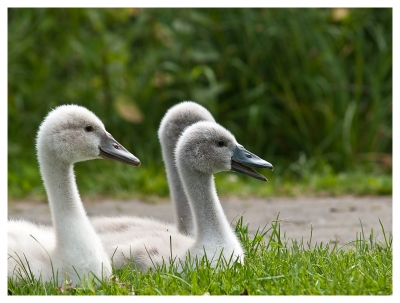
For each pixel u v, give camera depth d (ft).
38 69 56.80
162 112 55.88
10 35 57.00
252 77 56.08
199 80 57.00
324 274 25.38
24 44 56.90
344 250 32.22
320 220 39.55
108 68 55.57
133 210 44.04
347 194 48.06
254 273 25.64
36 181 50.70
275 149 55.72
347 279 24.54
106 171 51.80
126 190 49.47
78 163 52.65
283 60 56.08
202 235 27.48
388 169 53.93
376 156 54.54
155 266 26.66
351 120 54.29
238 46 56.80
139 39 58.54
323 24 56.85
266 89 55.98
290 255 28.66
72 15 57.47
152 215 42.24
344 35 57.00
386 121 56.59
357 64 56.24
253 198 47.37
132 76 56.18
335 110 55.21
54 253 25.76
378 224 38.19
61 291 24.43
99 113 55.01
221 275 25.09
